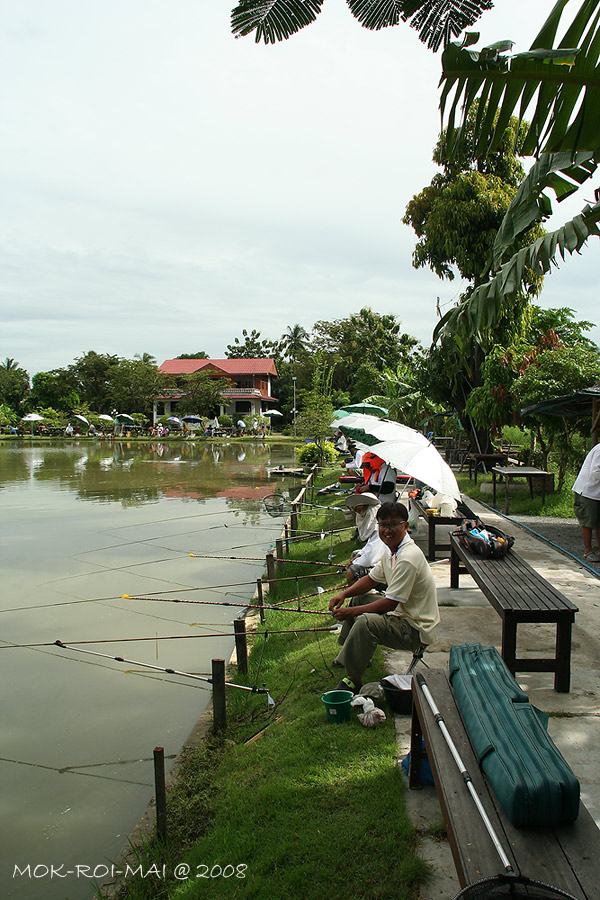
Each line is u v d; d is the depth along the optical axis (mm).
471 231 14641
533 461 14586
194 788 4270
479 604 6211
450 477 6164
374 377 41781
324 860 3025
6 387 70875
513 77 3043
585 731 3789
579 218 3693
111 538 12906
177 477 23969
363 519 6949
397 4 3072
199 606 8531
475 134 3355
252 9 2990
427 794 3383
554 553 8164
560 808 2115
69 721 5531
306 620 7281
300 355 69312
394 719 4215
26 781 4652
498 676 2830
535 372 11984
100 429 56625
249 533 13297
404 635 4242
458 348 5168
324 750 3969
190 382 57562
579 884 1912
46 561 11023
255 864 3170
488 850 2061
